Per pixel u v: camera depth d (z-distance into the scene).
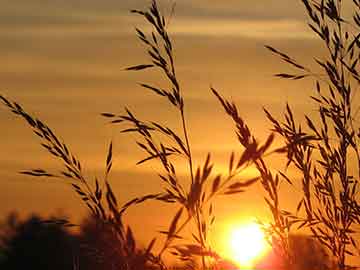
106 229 2.80
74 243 2.99
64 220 3.10
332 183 3.83
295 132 3.79
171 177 3.22
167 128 3.50
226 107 3.45
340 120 3.89
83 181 3.14
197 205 1.85
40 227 3.22
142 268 2.49
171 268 2.90
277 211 3.56
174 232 1.85
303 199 3.72
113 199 2.42
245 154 1.74
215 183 1.78
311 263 3.71
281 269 3.63
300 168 3.75
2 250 3.33
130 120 3.50
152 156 3.38
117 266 2.72
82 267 2.92
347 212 3.79
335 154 3.83
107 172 3.14
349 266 3.78
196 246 2.52
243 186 1.78
